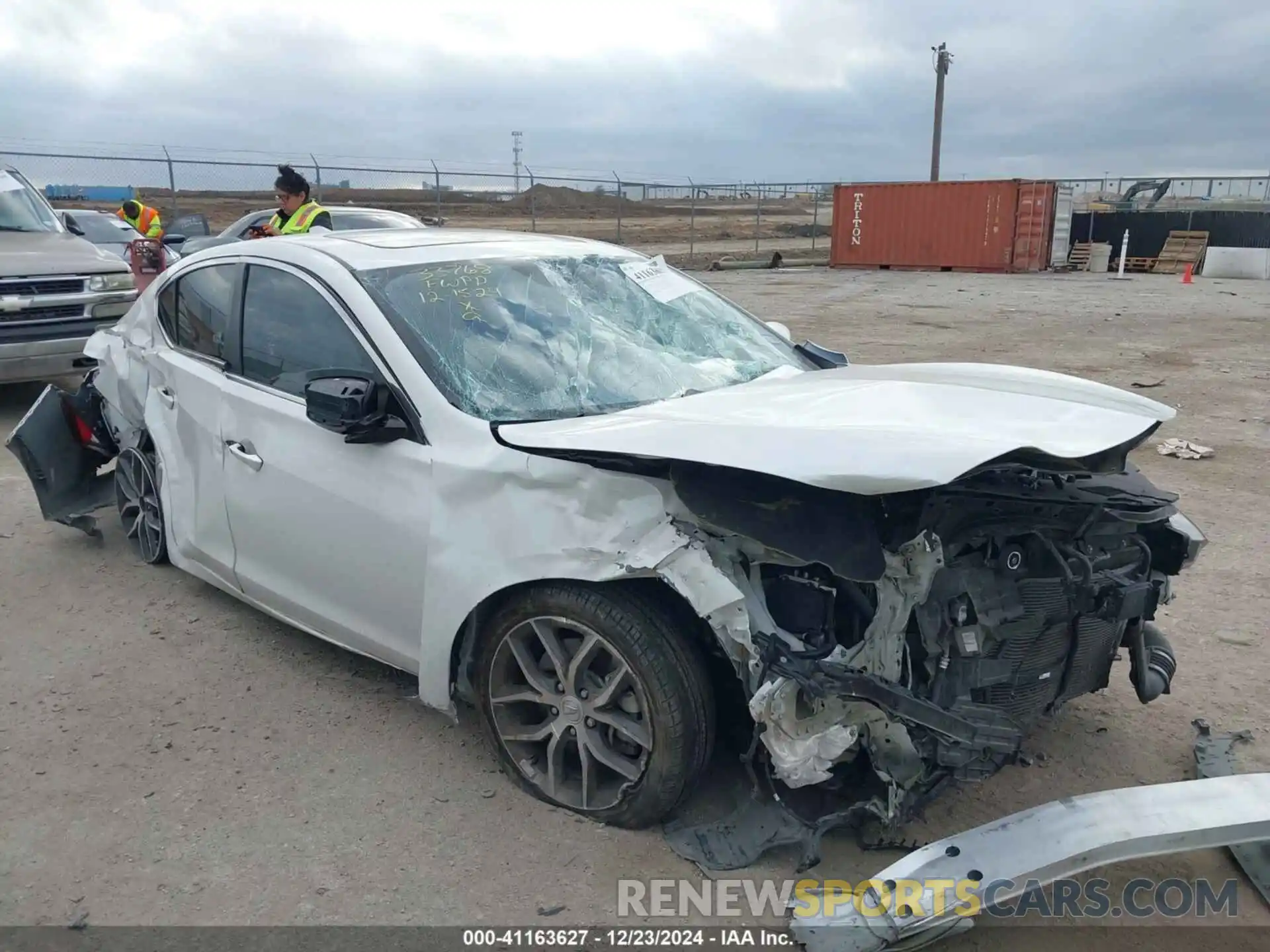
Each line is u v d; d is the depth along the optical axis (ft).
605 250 14.46
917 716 8.59
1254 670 13.66
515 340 11.75
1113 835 9.02
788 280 85.30
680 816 10.23
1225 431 27.04
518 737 10.68
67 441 17.75
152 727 12.15
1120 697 12.98
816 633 8.99
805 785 9.45
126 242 48.26
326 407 10.62
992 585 9.41
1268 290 73.51
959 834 9.19
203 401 13.75
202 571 14.73
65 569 16.88
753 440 9.04
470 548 10.23
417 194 88.69
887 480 8.30
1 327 25.85
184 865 9.75
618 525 9.34
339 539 11.59
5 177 30.71
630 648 9.48
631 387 11.76
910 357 39.78
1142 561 10.76
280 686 13.10
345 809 10.57
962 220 96.22
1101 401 11.08
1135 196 109.81
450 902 9.25
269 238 14.03
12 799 10.77
